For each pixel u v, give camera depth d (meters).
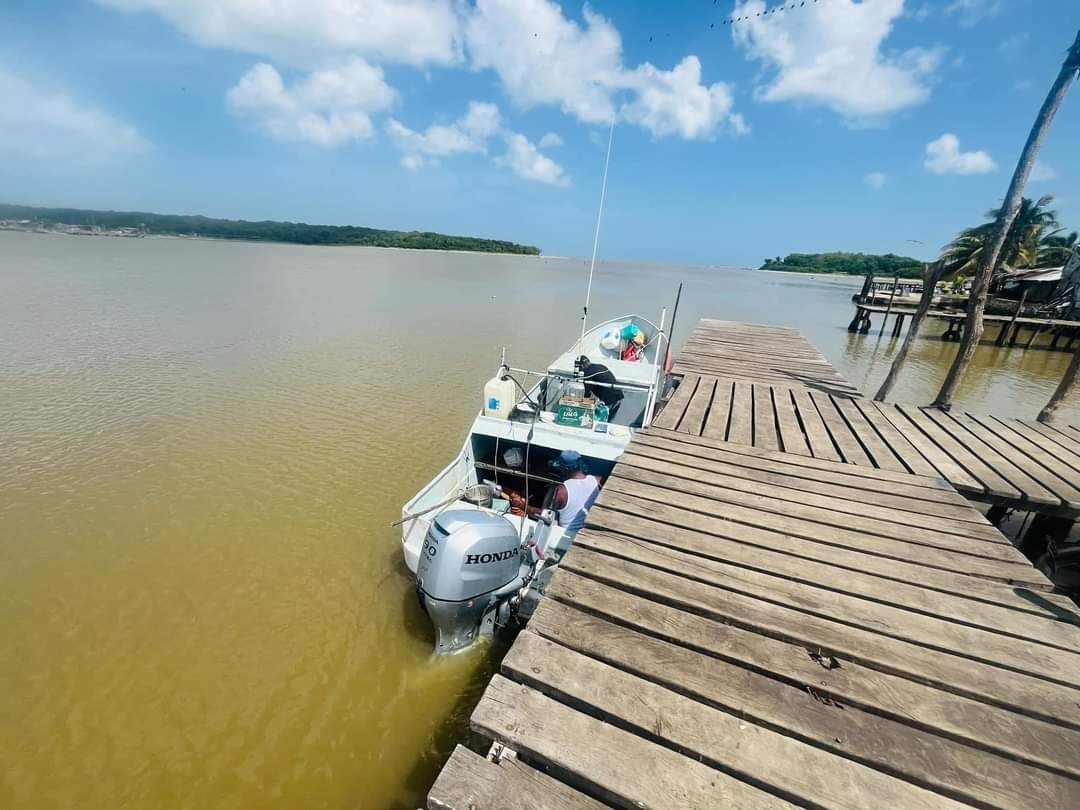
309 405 10.85
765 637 2.58
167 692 4.18
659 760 1.92
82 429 9.13
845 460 4.95
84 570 5.56
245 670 4.40
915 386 16.16
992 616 2.78
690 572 3.06
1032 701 2.23
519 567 4.33
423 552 4.06
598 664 2.36
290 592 5.33
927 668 2.40
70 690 4.16
